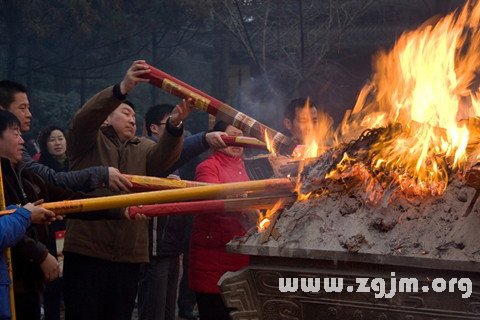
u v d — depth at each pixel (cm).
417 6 1522
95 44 1698
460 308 309
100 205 366
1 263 360
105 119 444
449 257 304
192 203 388
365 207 332
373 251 317
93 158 464
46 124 1938
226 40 1767
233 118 422
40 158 688
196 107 424
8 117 392
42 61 1738
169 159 466
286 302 342
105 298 454
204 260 466
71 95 2031
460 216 315
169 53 1858
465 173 315
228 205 378
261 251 340
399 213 325
